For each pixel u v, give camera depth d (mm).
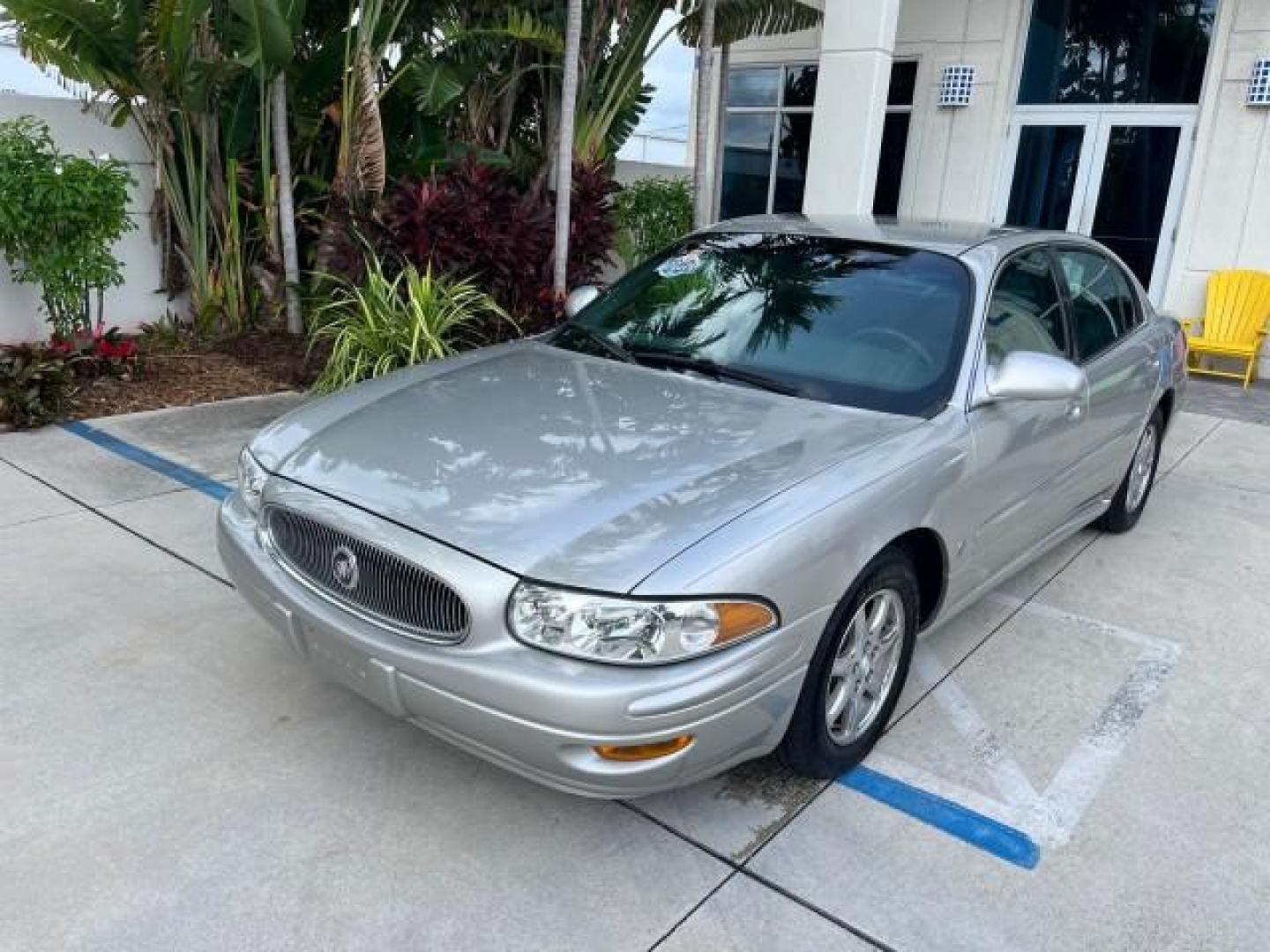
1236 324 9422
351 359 6328
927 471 2986
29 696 3213
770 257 4031
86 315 6836
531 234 7145
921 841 2762
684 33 9695
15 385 5863
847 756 3008
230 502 3176
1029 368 3270
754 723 2518
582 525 2484
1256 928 2504
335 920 2391
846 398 3303
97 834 2625
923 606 3361
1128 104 10180
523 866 2592
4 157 5906
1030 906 2541
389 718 3193
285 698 3275
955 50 10938
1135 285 5062
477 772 2959
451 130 9031
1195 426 7641
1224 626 4191
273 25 6840
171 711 3172
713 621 2357
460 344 6727
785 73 12422
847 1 8672
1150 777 3102
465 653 2400
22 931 2314
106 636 3592
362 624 2598
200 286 7996
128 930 2334
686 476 2715
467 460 2811
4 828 2629
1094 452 4273
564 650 2322
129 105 7379
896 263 3795
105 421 6090
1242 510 5707
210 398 6676
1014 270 3896
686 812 2836
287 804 2779
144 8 6996
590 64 8461
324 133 8453
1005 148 10945
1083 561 4852
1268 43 9180
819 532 2590
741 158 13133
